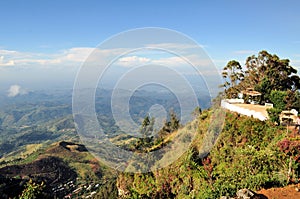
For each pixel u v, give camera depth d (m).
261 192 7.77
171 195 10.16
